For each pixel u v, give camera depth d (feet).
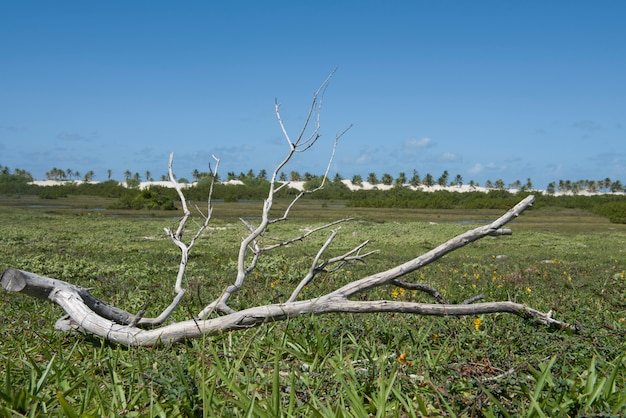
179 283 16.53
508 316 17.94
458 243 15.72
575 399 10.37
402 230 104.73
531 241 86.43
